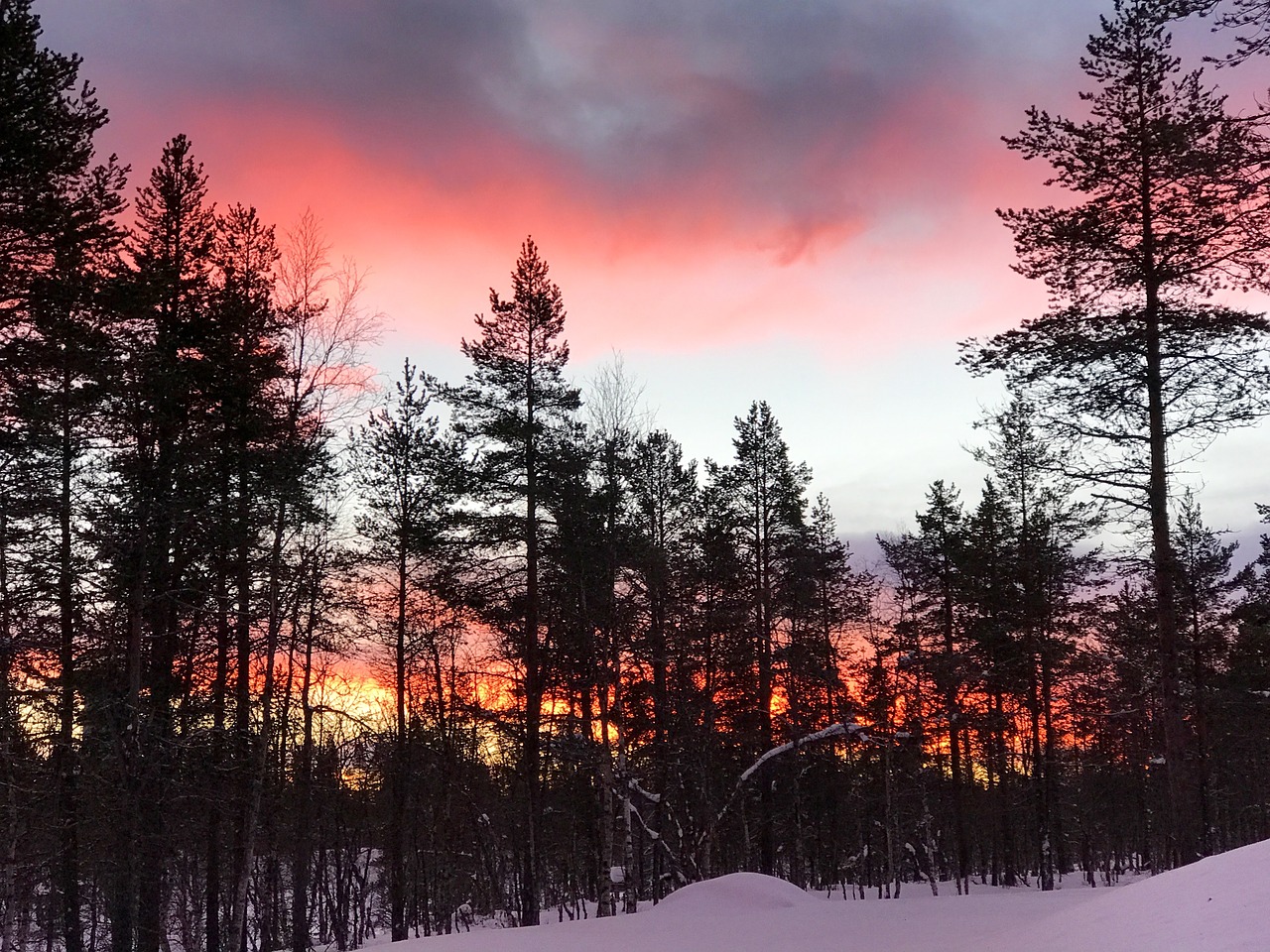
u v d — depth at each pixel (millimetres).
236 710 19984
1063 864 42594
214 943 20609
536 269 26500
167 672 18625
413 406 27359
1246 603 33438
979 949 9781
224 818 21422
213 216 20484
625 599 23859
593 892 41219
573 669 24516
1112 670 31672
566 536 23703
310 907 35938
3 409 14289
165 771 17750
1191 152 16078
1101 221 17094
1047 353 17625
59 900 22422
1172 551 17125
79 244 15141
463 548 24984
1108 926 7586
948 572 36969
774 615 31297
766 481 33156
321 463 19922
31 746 16516
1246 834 50219
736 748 32094
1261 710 32875
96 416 16750
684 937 15133
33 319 14602
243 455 19469
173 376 17453
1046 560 31641
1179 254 16578
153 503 16672
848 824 45719
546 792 32938
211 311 19312
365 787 34938
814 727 32781
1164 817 39656
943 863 45062
